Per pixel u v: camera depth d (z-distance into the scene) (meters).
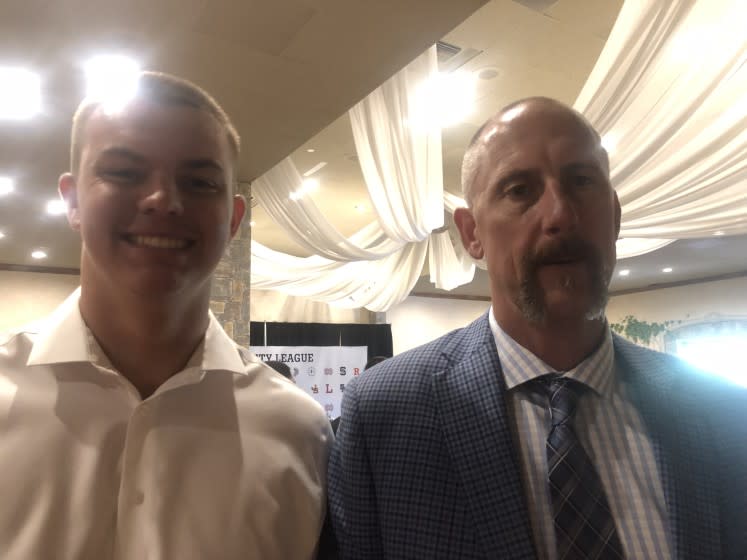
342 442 1.18
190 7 2.63
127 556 0.96
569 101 4.63
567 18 3.57
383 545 1.07
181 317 1.07
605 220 1.05
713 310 10.70
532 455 1.03
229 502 1.04
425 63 3.82
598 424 1.05
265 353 9.62
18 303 8.16
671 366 1.12
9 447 0.96
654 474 1.00
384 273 8.12
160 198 0.97
